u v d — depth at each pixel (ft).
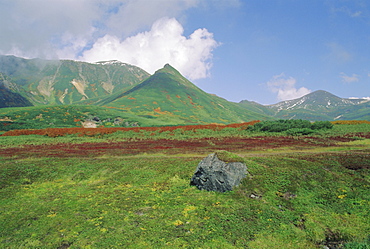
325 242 43.42
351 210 51.37
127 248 39.83
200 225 47.73
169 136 195.62
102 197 63.26
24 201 61.52
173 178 76.79
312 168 71.67
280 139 160.04
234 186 64.59
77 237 43.47
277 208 54.90
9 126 278.46
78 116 364.17
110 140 175.32
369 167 68.95
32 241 42.37
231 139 169.37
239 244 41.57
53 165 91.66
